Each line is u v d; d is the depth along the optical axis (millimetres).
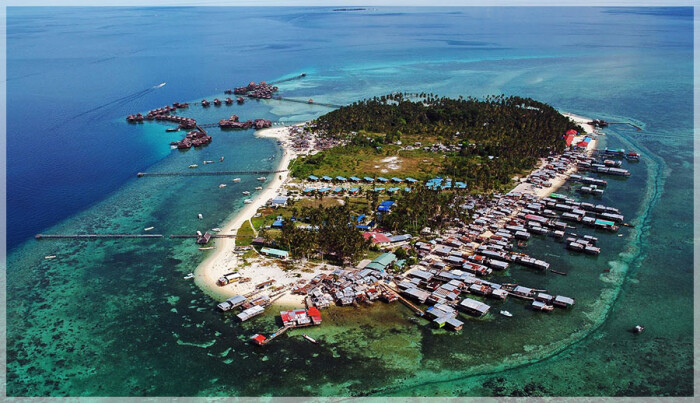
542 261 148625
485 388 102438
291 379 105750
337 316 126500
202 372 108625
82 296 139125
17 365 112312
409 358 111250
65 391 104250
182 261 157375
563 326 121438
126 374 108750
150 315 129250
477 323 123062
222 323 125062
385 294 133125
